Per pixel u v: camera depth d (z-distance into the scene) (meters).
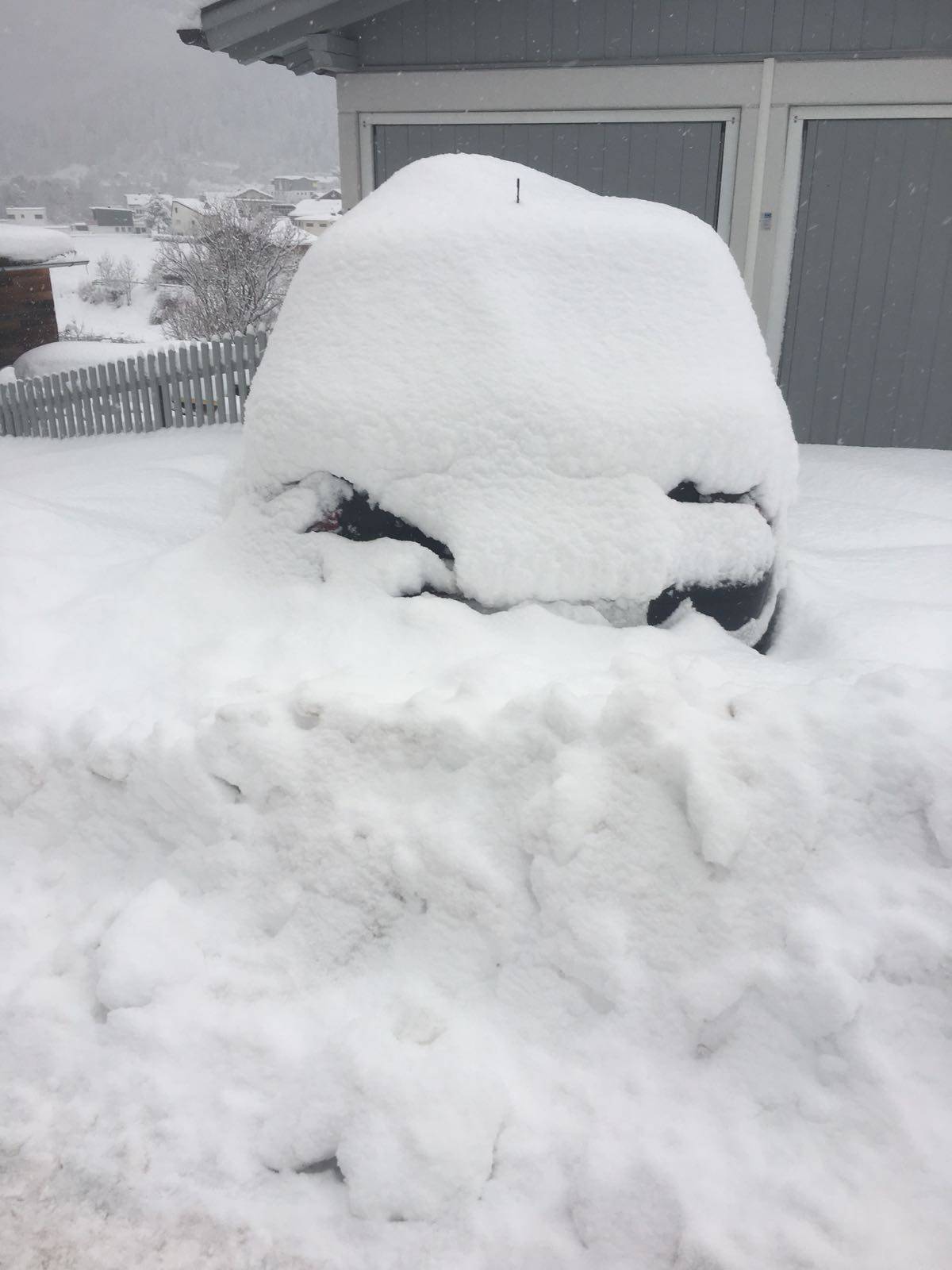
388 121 8.60
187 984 2.35
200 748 2.70
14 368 15.31
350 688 2.81
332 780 2.60
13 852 2.84
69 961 2.48
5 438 13.55
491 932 2.32
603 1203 1.85
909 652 3.26
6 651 3.31
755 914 2.17
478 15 8.11
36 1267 1.82
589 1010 2.20
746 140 7.84
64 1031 2.30
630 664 2.73
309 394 3.37
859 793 2.25
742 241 8.11
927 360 8.05
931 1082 1.95
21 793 2.90
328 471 3.41
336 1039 2.18
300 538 3.51
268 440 3.46
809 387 8.38
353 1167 1.93
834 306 8.11
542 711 2.52
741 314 3.45
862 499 6.30
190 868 2.63
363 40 8.42
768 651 3.72
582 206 3.67
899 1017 2.02
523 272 3.35
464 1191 1.89
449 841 2.40
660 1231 1.79
